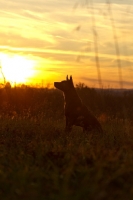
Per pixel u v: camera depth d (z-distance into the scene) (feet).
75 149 29.09
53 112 66.03
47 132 41.63
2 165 23.85
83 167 22.17
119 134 39.06
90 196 18.06
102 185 19.17
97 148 27.91
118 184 20.42
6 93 67.15
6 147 31.19
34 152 28.84
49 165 23.20
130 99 73.41
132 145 30.81
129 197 18.79
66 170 21.35
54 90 76.64
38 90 73.67
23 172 21.07
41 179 21.08
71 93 47.98
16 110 64.85
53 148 29.76
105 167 22.18
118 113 66.33
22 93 68.44
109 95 74.95
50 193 18.83
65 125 49.24
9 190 19.08
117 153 25.48
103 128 47.26
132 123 54.90
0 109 63.98
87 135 39.22
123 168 21.47
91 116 46.83
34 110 65.21
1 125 44.16
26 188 19.10
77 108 47.03
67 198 17.53
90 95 76.18
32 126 44.42
